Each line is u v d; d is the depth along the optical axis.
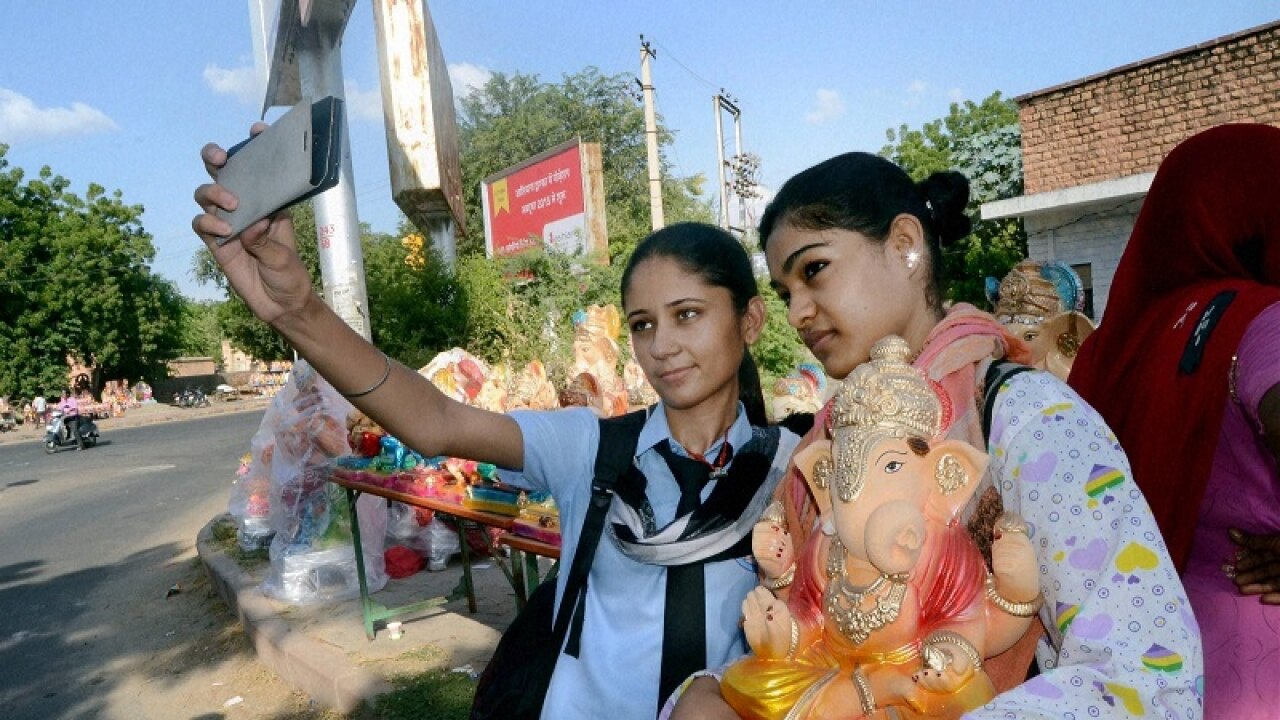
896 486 1.09
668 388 1.71
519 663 1.79
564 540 1.85
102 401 36.88
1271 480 1.46
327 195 8.19
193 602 6.43
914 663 1.08
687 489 1.71
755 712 1.13
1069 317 2.26
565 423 1.86
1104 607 1.05
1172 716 1.00
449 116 13.68
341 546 5.49
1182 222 1.65
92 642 5.84
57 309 33.69
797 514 1.32
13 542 9.63
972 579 1.09
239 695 4.60
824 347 1.33
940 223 1.38
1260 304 1.45
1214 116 10.05
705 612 1.65
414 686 4.00
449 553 6.02
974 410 1.21
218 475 13.99
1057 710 0.97
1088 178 11.35
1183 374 1.51
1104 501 1.08
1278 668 1.50
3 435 29.08
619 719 1.66
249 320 36.25
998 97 22.47
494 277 11.45
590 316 4.66
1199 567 1.60
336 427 5.31
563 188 14.97
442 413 1.74
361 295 8.36
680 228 1.75
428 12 11.40
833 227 1.27
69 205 34.81
